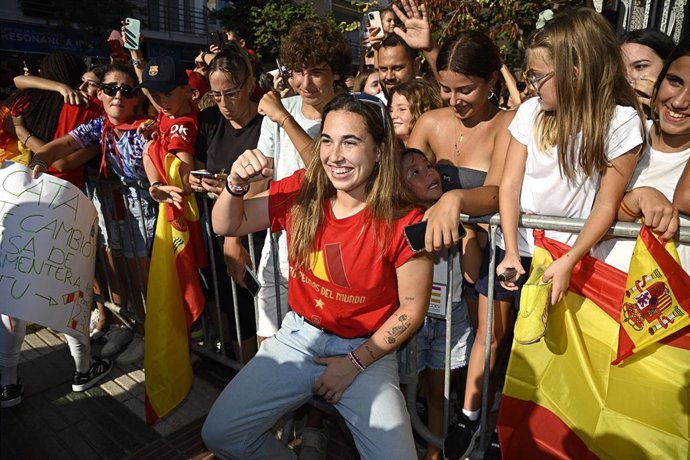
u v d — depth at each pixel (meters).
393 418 1.86
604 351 1.82
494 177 2.19
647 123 2.13
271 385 2.02
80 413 2.90
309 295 2.04
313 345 2.05
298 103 2.83
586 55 1.71
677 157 1.94
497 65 2.23
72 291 2.81
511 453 1.99
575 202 1.94
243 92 2.74
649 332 1.69
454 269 2.33
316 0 22.48
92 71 3.77
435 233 1.76
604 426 1.80
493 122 2.35
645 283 1.70
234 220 2.07
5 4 15.25
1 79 13.53
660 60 2.49
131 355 3.37
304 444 2.52
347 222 1.89
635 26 9.20
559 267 1.76
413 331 1.93
